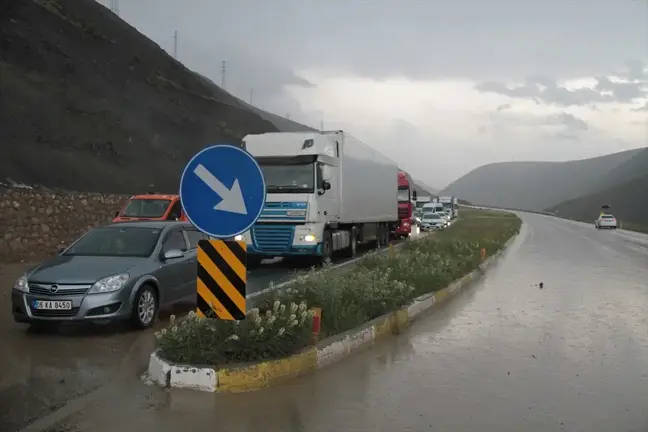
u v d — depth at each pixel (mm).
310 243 18094
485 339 9055
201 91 72688
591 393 6508
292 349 6980
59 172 30781
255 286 14492
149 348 8164
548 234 45688
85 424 5332
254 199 6211
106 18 66000
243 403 5922
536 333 9516
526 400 6242
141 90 54719
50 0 56000
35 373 6949
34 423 5340
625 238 41469
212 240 6508
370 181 25016
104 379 6727
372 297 9609
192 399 5992
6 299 11602
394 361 7684
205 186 6281
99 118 42688
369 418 5621
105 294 8703
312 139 18297
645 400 6293
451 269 15023
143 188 36688
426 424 5504
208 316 6527
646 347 8656
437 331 9609
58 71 45156
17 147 30375
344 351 7918
